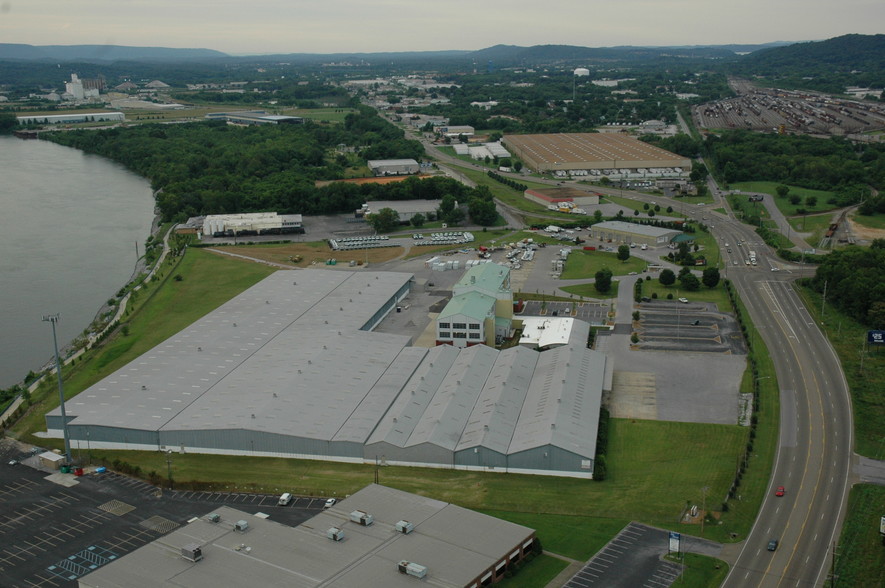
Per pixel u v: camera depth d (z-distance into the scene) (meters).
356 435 145.62
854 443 148.88
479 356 180.12
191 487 136.00
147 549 108.62
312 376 169.75
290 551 107.56
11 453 150.62
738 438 150.62
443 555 106.81
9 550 118.06
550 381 165.75
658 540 118.50
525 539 112.06
